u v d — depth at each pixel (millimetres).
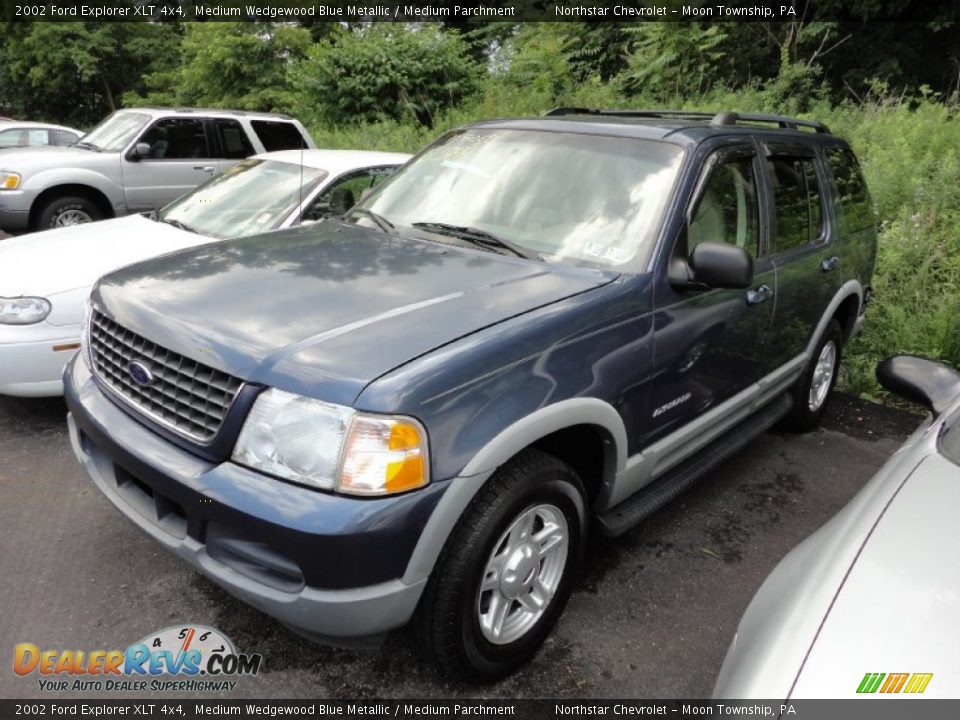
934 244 6348
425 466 2113
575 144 3432
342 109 14719
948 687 1470
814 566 1875
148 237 5027
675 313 2961
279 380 2154
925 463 2141
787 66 12258
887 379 2646
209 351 2295
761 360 3727
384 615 2162
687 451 3322
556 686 2590
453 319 2420
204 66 17203
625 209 3084
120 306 2668
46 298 4125
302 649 2701
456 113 13477
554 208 3209
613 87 13867
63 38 24516
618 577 3203
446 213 3439
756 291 3473
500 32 17344
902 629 1592
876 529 1878
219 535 2215
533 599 2656
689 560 3354
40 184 8125
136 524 2459
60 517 3445
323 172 5684
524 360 2375
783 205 3863
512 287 2699
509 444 2275
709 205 3230
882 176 7242
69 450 4109
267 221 5320
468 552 2262
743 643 1817
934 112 9703
